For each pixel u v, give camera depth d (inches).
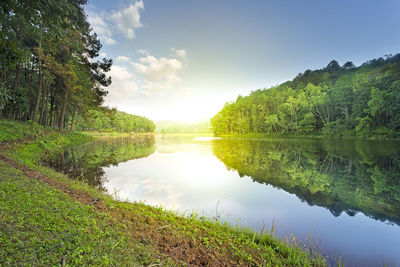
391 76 1457.9
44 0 196.9
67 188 244.2
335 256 162.7
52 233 108.9
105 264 92.9
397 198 310.3
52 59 705.6
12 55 199.8
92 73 1056.8
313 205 283.0
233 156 770.2
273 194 329.7
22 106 891.4
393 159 637.3
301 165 578.6
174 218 199.8
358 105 1622.8
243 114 3078.2
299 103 2191.2
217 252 139.5
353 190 353.1
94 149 900.6
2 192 152.7
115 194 282.5
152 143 1518.2
